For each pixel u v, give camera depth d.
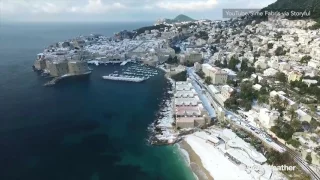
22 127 191.12
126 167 147.62
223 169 142.50
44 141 172.62
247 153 153.00
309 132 165.38
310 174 133.12
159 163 151.88
